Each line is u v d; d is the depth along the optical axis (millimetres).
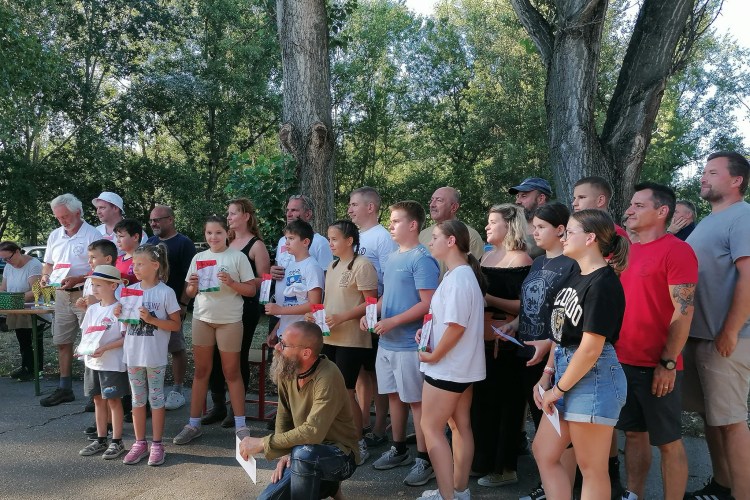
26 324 6125
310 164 7887
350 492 3574
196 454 4180
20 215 20234
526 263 3672
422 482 3656
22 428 4707
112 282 4109
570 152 7148
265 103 23328
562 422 2615
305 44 7883
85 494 3531
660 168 27016
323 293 4441
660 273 2994
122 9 21422
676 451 3057
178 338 5285
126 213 21516
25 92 15234
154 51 23438
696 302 3334
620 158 7199
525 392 3514
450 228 3162
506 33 24062
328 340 4031
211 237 4359
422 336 3188
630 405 3074
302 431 2770
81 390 5848
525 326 3377
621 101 7297
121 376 4055
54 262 5410
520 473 3906
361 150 27766
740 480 3225
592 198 3693
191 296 4504
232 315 4312
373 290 3932
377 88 27750
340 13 10180
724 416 3225
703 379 3311
